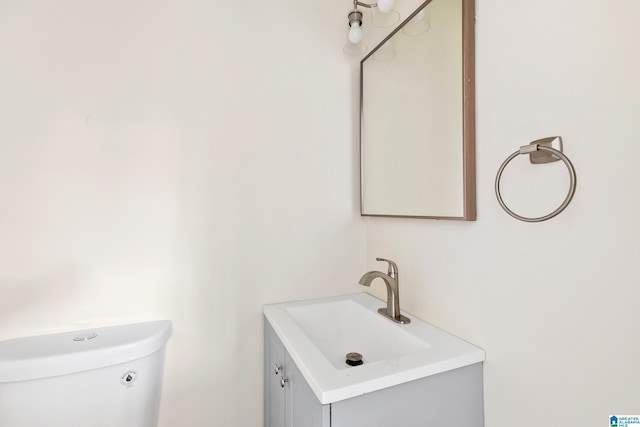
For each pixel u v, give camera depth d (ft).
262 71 3.91
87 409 2.66
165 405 3.41
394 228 3.77
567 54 1.93
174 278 3.47
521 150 2.01
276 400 3.25
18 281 2.94
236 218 3.75
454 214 2.77
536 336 2.12
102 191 3.21
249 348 3.79
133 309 3.31
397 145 3.60
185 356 3.50
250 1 3.86
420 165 3.22
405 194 3.46
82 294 3.14
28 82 2.97
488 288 2.51
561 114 1.96
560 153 1.86
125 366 2.81
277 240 3.96
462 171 2.67
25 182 2.96
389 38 3.75
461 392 2.46
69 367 2.59
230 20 3.76
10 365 2.45
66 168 3.09
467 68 2.63
